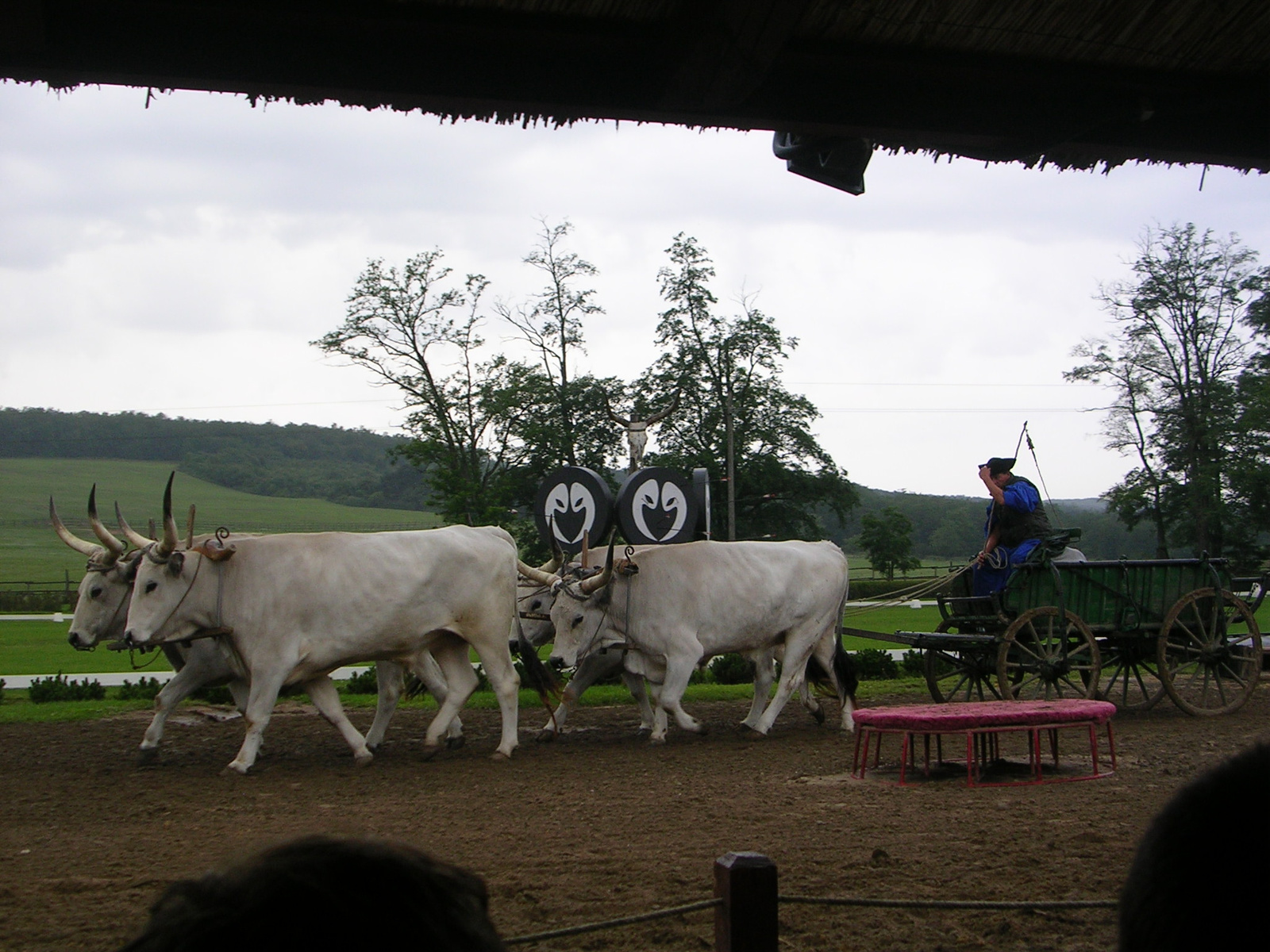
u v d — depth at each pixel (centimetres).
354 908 111
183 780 946
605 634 1155
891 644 2794
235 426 17950
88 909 530
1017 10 385
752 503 4562
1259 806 149
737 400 4484
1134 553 6328
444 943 115
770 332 4447
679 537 1941
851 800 787
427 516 11650
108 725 1318
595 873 582
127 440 15562
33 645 2733
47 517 10212
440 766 1011
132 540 1135
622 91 401
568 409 4244
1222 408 4378
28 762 1056
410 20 365
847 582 1249
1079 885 540
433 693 1096
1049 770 901
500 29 373
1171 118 465
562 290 4128
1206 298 4397
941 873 564
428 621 1035
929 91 428
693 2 361
